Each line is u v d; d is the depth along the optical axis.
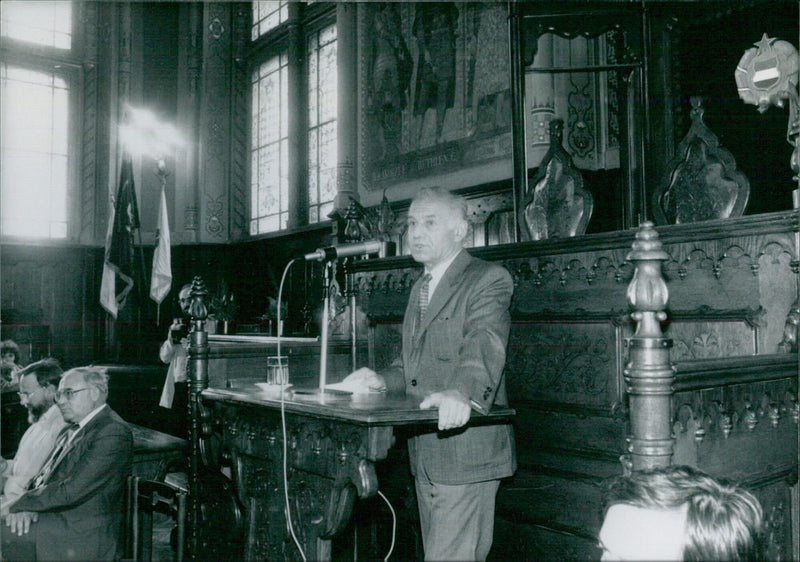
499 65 6.70
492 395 2.43
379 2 8.33
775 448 2.42
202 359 3.70
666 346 1.93
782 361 2.39
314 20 10.79
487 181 6.72
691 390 2.08
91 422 3.43
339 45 8.84
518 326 3.50
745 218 2.69
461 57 7.14
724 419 2.22
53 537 3.18
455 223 2.82
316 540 2.68
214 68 12.24
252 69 12.27
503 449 2.64
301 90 10.95
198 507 3.61
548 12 4.27
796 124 2.77
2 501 3.94
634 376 1.93
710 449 2.17
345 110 8.68
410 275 4.11
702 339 2.87
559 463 3.21
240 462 3.23
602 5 4.32
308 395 2.90
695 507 1.48
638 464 1.91
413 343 2.89
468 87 7.05
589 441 3.11
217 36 12.26
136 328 11.72
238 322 10.48
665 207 3.23
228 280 11.80
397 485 3.78
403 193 7.82
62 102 11.82
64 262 11.59
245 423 3.21
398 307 4.20
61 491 3.18
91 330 11.68
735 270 2.75
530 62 4.25
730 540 1.45
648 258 1.93
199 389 3.67
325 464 2.64
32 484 3.53
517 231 4.02
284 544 2.88
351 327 4.34
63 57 11.70
